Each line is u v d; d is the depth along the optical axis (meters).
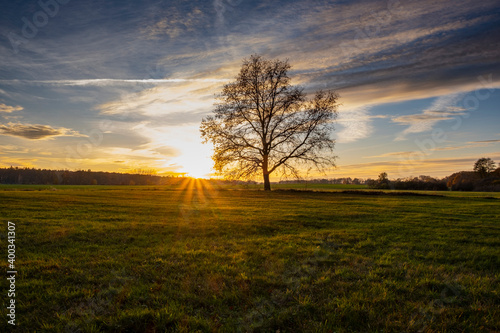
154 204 22.00
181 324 4.36
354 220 14.98
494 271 7.09
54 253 8.00
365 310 4.84
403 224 13.70
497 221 14.90
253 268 6.96
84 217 14.47
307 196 32.06
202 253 8.34
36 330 4.20
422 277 6.46
